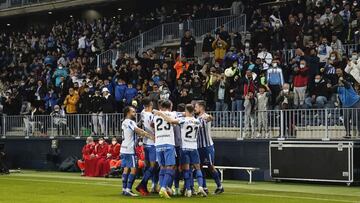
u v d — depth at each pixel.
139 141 29.91
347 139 29.55
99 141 37.38
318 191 26.25
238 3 49.03
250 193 25.14
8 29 71.94
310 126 31.12
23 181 32.53
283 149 31.14
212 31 48.06
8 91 50.94
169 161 23.00
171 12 57.31
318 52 36.50
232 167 32.44
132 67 42.53
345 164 29.00
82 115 41.59
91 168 37.06
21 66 55.66
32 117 45.03
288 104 32.34
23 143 45.31
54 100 45.56
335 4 40.69
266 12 45.84
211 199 22.45
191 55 44.44
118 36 54.22
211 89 36.97
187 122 23.42
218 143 34.62
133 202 21.39
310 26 38.97
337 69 31.78
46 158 43.72
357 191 26.30
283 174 31.08
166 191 23.00
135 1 60.25
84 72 48.91
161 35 51.62
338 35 38.34
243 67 36.38
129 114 24.41
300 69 33.91
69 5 62.25
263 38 40.47
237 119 34.22
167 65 41.22
